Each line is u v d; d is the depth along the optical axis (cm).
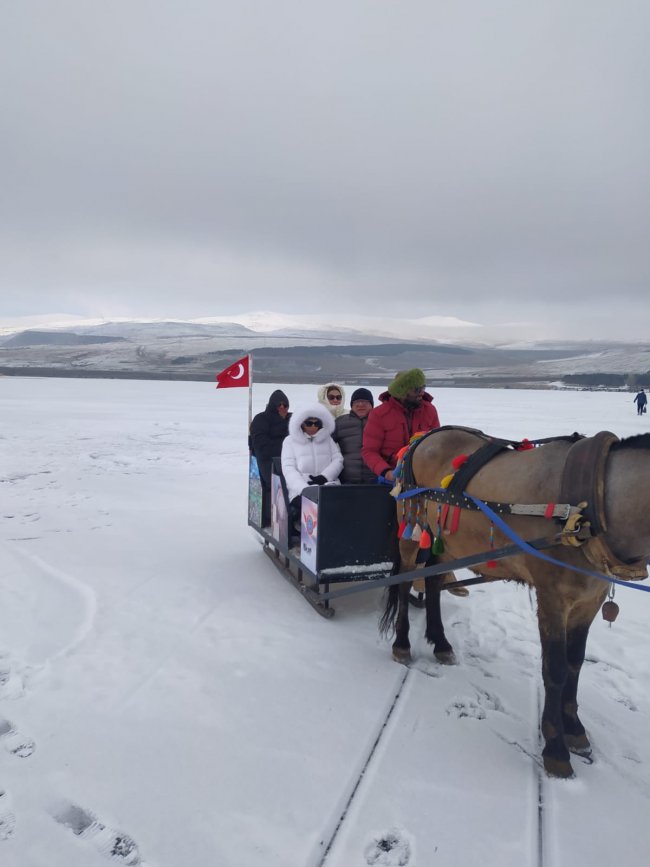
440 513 364
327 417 558
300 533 526
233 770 296
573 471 285
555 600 298
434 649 428
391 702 367
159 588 545
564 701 322
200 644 436
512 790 290
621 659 432
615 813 277
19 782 282
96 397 3681
